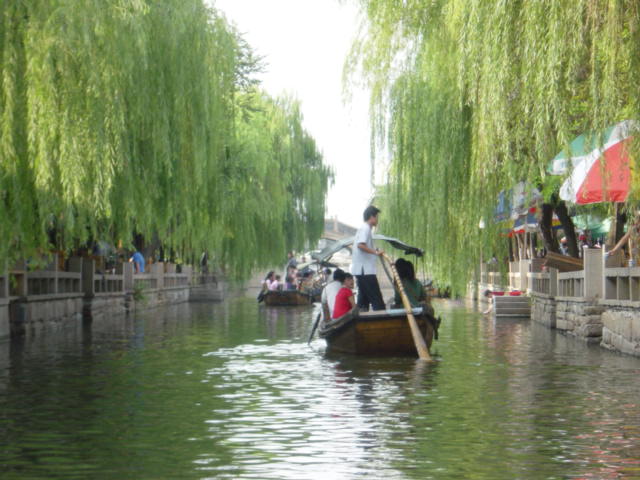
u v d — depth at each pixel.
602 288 20.61
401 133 21.31
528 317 32.94
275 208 51.06
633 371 14.80
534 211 27.64
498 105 13.71
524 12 13.33
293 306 47.41
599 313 20.66
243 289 80.06
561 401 11.47
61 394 12.23
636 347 17.08
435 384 13.28
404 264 19.83
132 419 10.17
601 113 12.45
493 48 13.56
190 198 22.94
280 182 51.78
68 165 16.78
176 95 21.70
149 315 35.72
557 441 8.84
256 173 47.00
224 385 13.18
